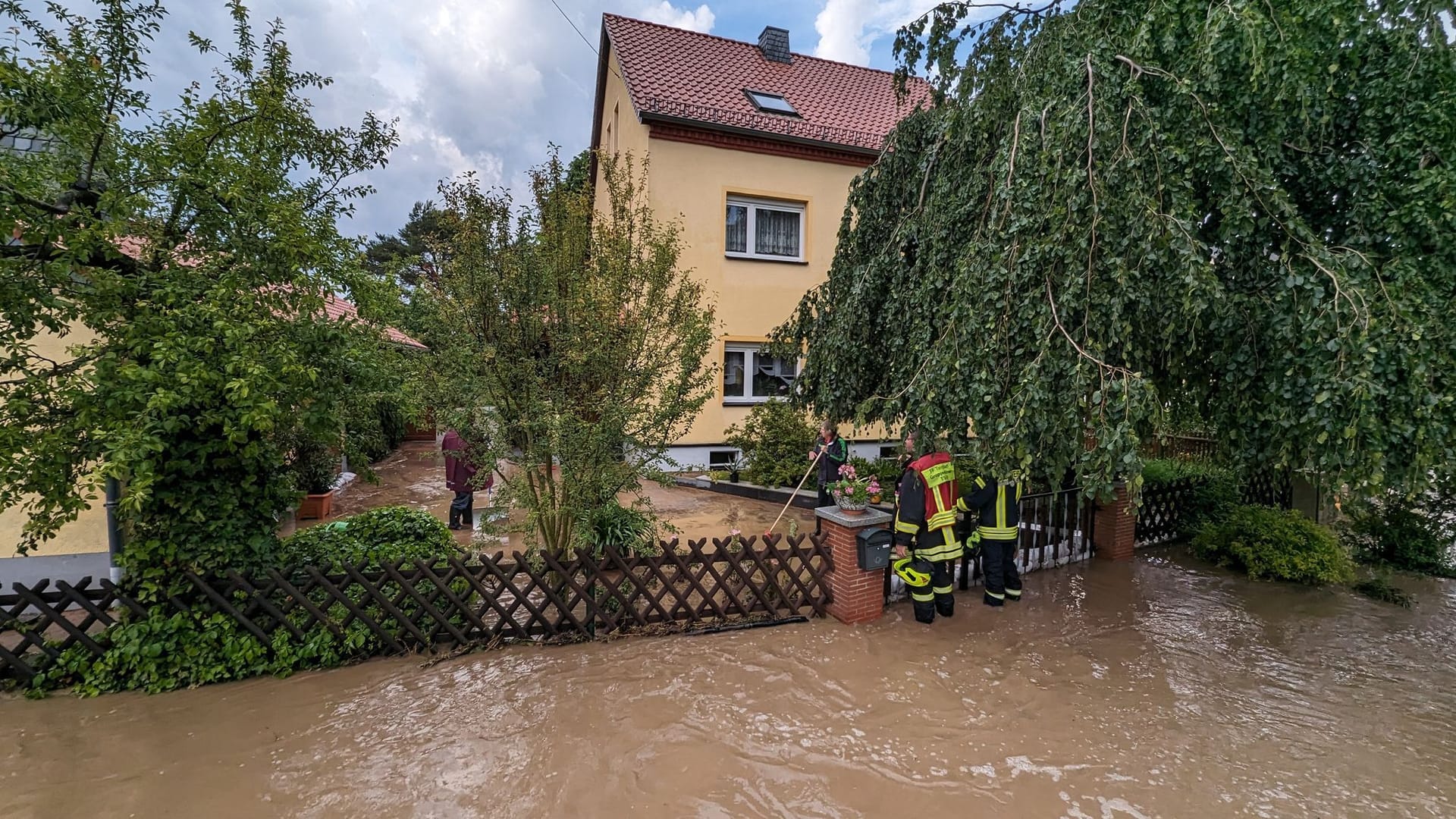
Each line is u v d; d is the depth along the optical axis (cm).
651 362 497
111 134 348
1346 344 318
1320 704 381
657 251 506
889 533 498
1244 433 398
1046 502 648
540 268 460
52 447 314
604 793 288
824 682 398
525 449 475
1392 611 540
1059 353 378
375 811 274
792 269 1152
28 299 316
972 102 568
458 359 452
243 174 353
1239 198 370
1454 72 369
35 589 360
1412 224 371
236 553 391
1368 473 310
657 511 880
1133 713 366
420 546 500
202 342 318
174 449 363
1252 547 632
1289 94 367
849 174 1177
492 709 359
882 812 277
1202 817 278
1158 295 380
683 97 1103
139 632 368
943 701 376
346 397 397
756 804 281
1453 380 315
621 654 434
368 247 450
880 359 637
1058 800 287
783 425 1016
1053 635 479
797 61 1398
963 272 452
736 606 491
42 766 297
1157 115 400
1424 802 290
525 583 565
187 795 281
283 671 387
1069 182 391
